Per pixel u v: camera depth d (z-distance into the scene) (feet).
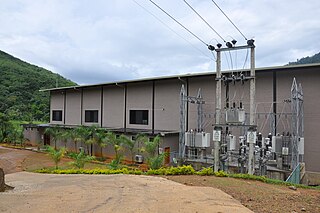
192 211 15.20
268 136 51.60
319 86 50.39
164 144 62.54
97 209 16.39
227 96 60.64
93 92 89.56
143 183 24.47
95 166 60.34
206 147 56.59
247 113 57.93
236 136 57.77
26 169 57.72
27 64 305.73
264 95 55.98
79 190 22.38
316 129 50.11
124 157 66.90
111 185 24.16
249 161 39.63
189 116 66.85
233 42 42.55
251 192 21.67
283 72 54.24
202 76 65.00
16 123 128.16
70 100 97.55
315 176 49.29
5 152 83.82
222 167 45.75
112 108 83.51
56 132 83.61
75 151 82.48
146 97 75.51
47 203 18.15
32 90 209.77
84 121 91.71
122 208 16.35
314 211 16.79
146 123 75.15
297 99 43.73
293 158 43.93
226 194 19.90
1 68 237.66
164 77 69.82
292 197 20.45
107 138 68.85
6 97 189.98
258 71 56.13
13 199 19.52
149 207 16.30
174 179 28.14
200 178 28.81
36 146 98.37
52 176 36.81
